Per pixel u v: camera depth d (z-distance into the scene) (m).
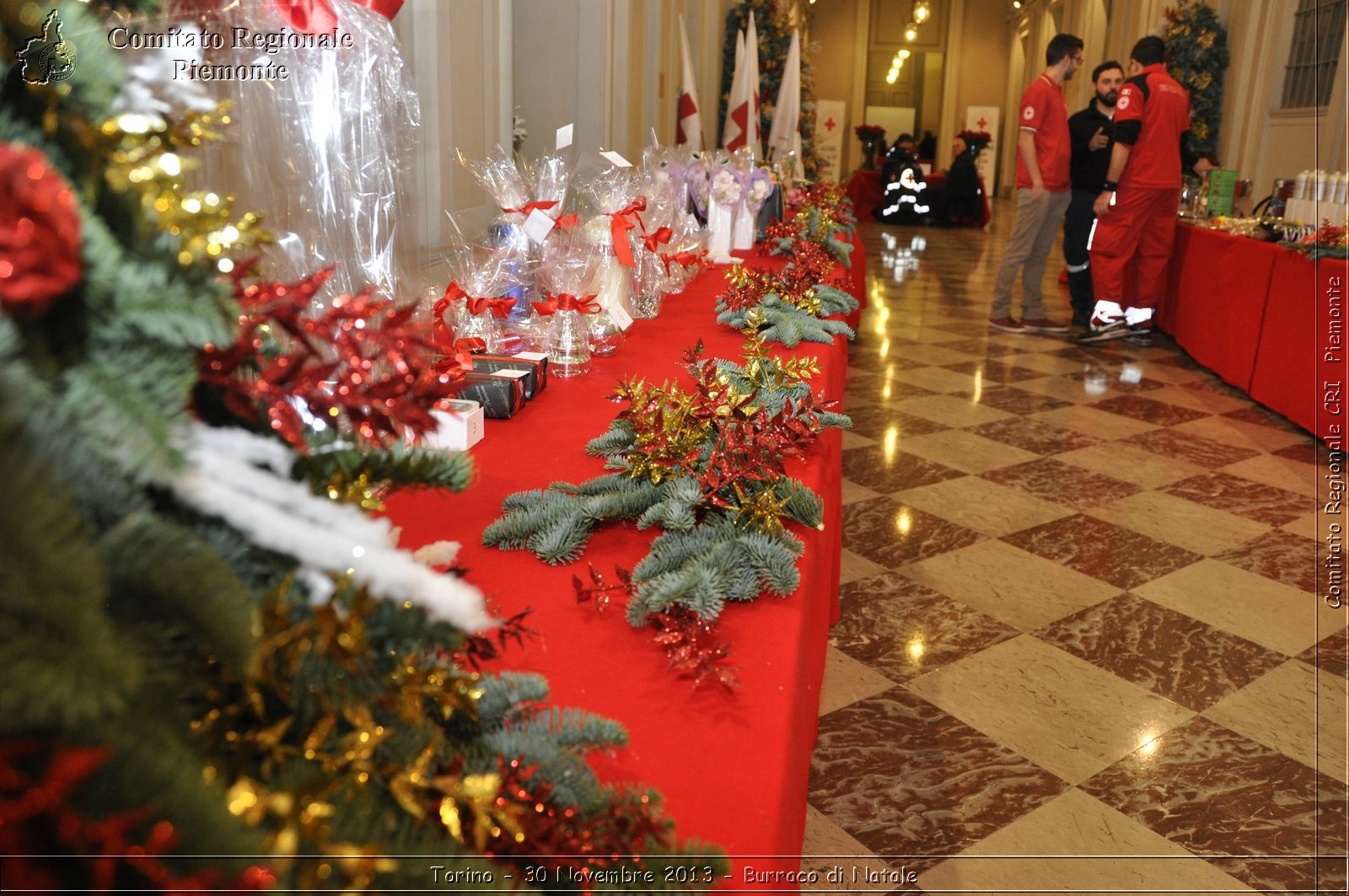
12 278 0.38
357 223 1.36
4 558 0.36
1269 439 4.17
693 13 8.19
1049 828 1.77
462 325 1.94
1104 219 5.97
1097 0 14.43
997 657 2.35
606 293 2.40
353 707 0.51
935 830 1.75
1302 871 1.68
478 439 1.58
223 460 0.50
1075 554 2.96
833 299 2.84
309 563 0.51
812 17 22.16
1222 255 5.11
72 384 0.43
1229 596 2.71
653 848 0.61
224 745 0.47
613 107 5.81
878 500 3.36
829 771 1.91
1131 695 2.21
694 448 1.28
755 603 1.07
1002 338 6.27
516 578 1.10
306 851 0.43
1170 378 5.22
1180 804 1.85
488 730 0.67
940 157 22.81
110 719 0.40
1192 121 8.81
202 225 0.49
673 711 0.85
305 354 0.54
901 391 4.84
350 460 0.60
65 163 0.47
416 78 2.86
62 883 0.37
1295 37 7.86
